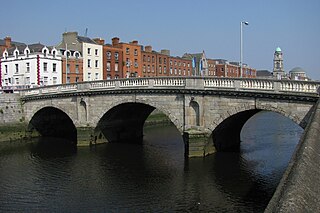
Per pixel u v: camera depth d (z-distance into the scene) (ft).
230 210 53.67
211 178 69.56
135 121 129.70
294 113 68.13
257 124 164.35
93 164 84.28
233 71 333.01
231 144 100.12
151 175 73.41
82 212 54.13
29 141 120.26
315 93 63.87
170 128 159.22
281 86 69.62
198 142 83.56
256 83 73.67
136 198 59.72
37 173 76.69
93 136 109.40
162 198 59.47
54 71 184.85
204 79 82.38
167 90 88.89
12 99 124.47
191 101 85.05
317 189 22.90
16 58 184.55
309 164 25.88
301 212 17.72
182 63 288.92
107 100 104.42
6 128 121.19
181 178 70.23
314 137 33.12
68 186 67.21
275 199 20.47
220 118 80.79
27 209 55.77
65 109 115.14
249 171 73.82
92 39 226.17
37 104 123.85
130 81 98.17
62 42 211.61
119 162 86.02
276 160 82.94
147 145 110.52
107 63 217.77
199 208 54.80
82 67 200.95
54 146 109.91
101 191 63.82
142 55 245.04
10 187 67.00
